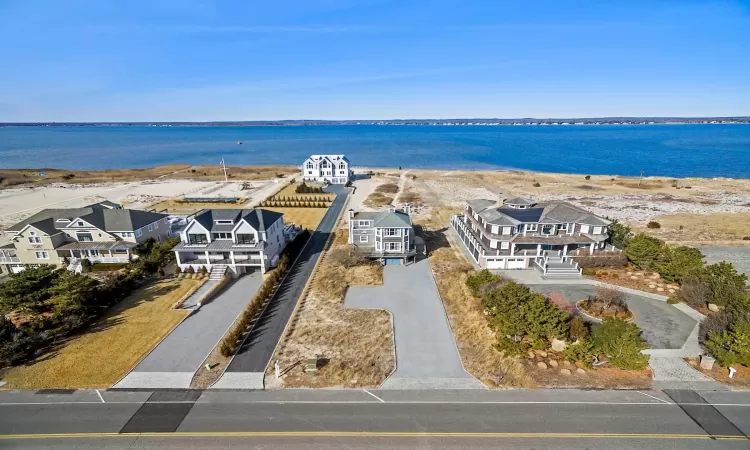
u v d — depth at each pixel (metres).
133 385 29.98
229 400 28.39
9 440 24.72
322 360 33.06
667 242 63.00
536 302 33.62
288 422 26.20
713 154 192.50
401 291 46.28
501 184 119.38
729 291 38.66
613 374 30.81
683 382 29.73
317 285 47.88
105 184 122.94
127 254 53.09
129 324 38.75
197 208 91.56
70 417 26.67
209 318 40.19
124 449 24.16
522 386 29.58
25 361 32.62
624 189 109.19
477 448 23.98
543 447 23.98
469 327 38.03
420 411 27.14
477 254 54.94
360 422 26.17
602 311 40.12
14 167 172.62
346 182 120.44
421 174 139.25
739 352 30.23
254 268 52.69
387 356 33.59
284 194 105.19
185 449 24.08
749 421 25.83
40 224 51.94
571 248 53.34
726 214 80.62
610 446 23.97
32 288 39.62
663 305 41.78
